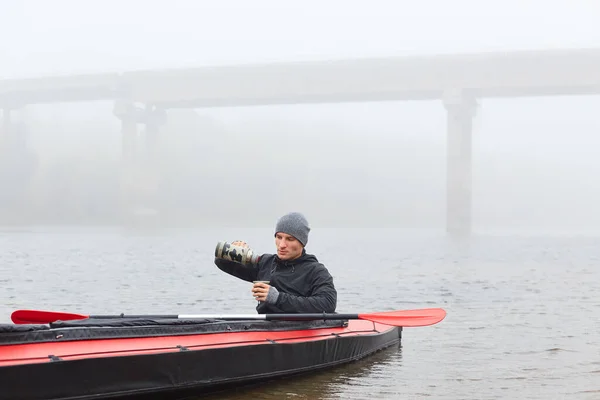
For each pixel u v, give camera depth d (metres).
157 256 29.58
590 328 9.93
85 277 18.97
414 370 6.82
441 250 37.25
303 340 6.21
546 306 12.95
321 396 5.69
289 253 6.45
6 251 32.81
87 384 4.57
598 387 6.23
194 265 24.16
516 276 20.55
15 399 4.25
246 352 5.61
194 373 5.22
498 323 10.48
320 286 6.38
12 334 4.41
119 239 47.66
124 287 16.11
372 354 7.46
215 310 11.91
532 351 8.02
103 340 4.86
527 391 6.06
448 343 8.52
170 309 12.07
